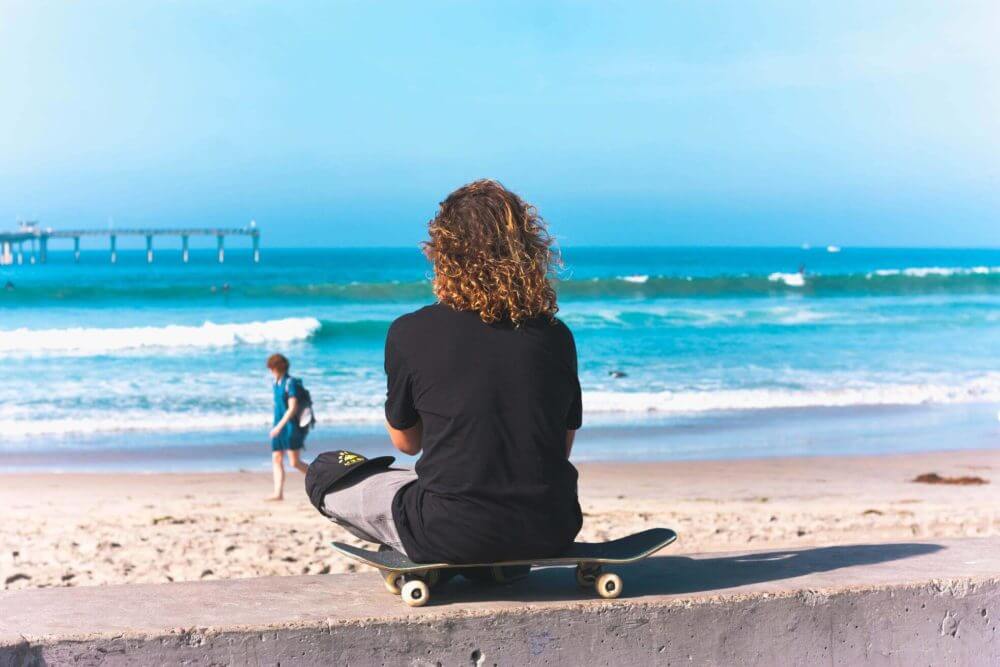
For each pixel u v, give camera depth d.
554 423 2.89
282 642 2.77
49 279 69.62
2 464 12.47
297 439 10.36
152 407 16.81
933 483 11.26
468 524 2.81
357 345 25.23
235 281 66.75
